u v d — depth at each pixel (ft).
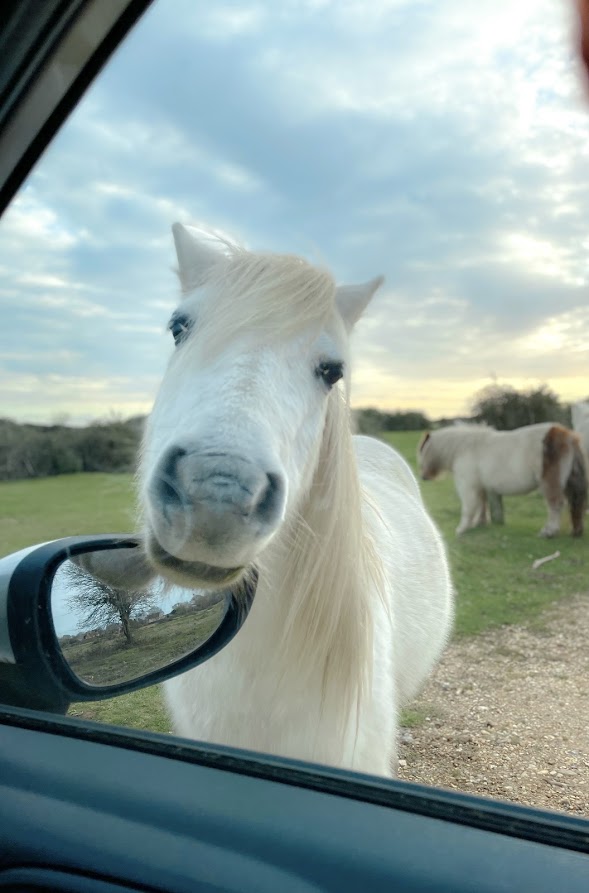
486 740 5.01
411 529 8.96
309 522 5.29
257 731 5.22
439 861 2.75
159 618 4.80
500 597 10.37
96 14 5.13
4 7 5.01
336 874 2.82
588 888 2.53
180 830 3.13
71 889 3.08
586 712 5.11
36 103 5.79
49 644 4.13
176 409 4.60
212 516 3.83
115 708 5.06
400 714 6.15
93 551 4.59
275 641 5.15
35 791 3.46
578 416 17.89
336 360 5.22
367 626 5.40
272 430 4.38
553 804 3.86
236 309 4.89
